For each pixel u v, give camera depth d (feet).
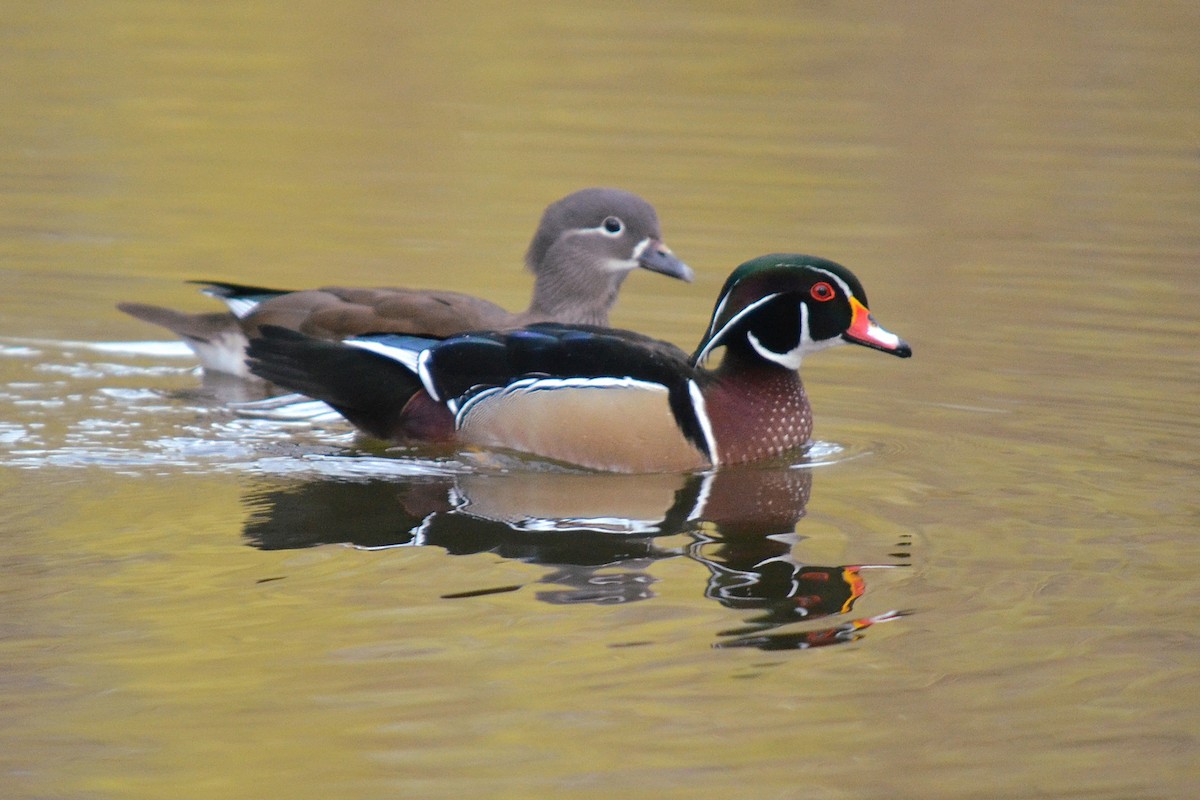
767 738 25.53
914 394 46.44
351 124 76.74
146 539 33.45
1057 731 25.95
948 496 37.55
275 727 25.53
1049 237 62.23
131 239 61.67
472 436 41.22
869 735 25.66
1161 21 91.91
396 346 42.01
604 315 50.06
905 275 57.41
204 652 27.86
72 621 29.07
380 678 27.04
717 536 34.42
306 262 59.06
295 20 95.40
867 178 69.15
